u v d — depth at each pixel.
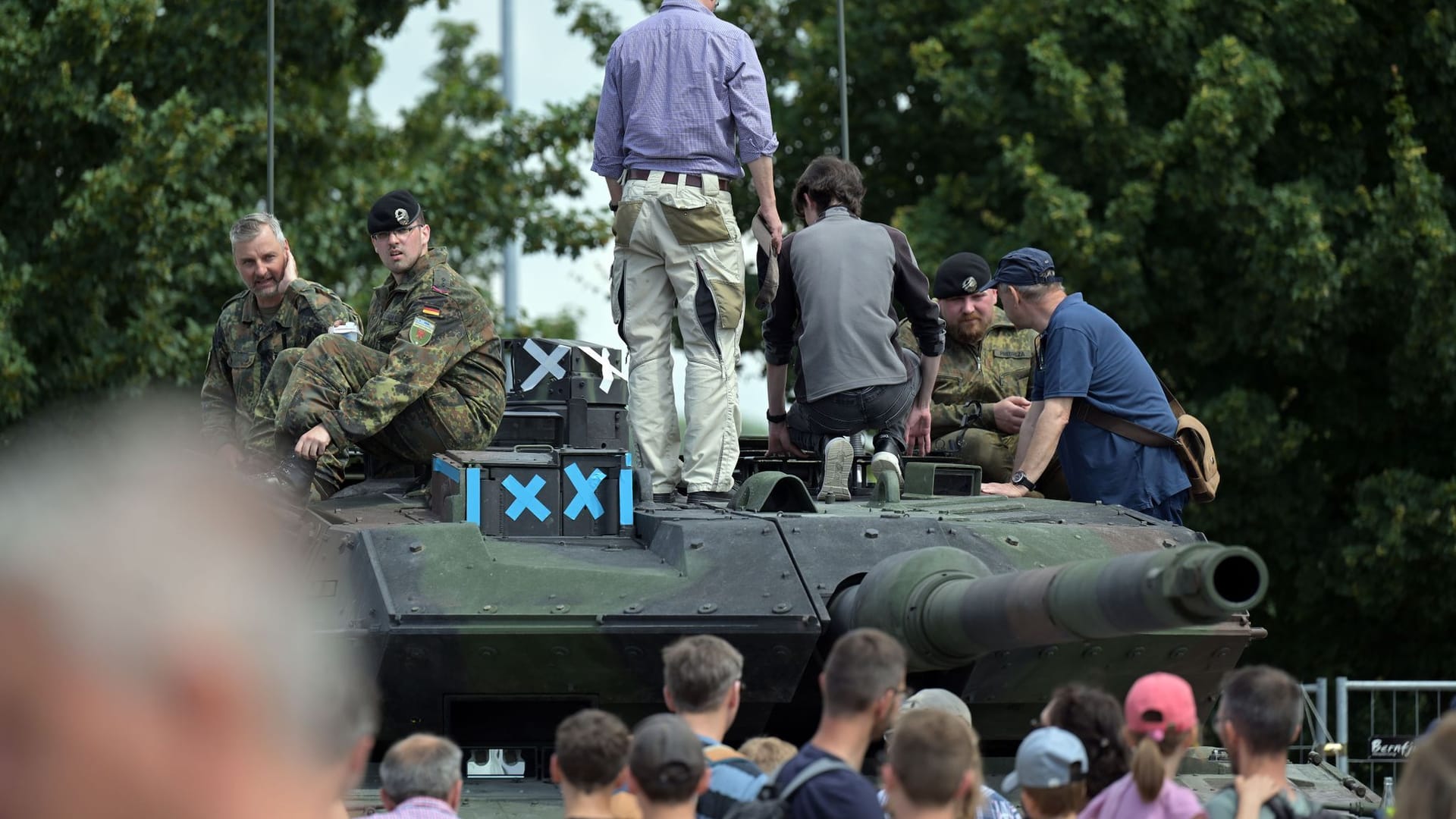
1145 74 30.05
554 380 13.58
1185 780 11.47
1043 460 13.66
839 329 13.21
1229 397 28.75
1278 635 32.06
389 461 13.38
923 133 36.75
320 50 32.88
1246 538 30.59
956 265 16.56
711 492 13.32
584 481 11.73
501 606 10.18
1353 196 29.03
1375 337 30.05
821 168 13.91
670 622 10.28
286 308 14.17
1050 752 7.73
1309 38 28.72
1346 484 31.44
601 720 7.69
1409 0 29.11
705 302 13.24
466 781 10.88
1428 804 4.79
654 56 13.34
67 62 29.41
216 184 31.34
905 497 13.30
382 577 10.26
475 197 35.03
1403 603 29.53
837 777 7.10
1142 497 13.87
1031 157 29.69
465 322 12.84
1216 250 29.69
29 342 29.44
